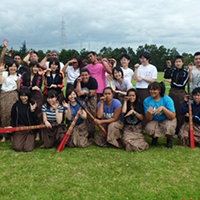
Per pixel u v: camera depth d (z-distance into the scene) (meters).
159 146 5.00
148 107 5.00
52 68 5.47
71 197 3.08
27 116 4.91
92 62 6.10
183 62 5.77
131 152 4.61
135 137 4.78
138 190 3.24
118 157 4.33
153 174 3.68
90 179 3.53
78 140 4.90
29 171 3.77
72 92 4.96
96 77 6.02
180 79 5.67
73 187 3.31
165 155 4.45
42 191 3.21
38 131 5.50
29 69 5.62
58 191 3.21
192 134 4.95
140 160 4.19
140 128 4.97
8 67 5.47
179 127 5.73
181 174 3.69
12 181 3.46
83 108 4.86
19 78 5.61
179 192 3.20
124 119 5.03
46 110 4.92
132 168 3.88
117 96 5.91
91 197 3.07
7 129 4.47
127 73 6.14
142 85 5.98
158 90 4.82
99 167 3.91
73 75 6.24
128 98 4.93
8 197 3.07
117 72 5.62
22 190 3.23
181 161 4.17
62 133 4.86
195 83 5.72
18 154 4.48
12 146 4.98
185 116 5.20
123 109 4.93
